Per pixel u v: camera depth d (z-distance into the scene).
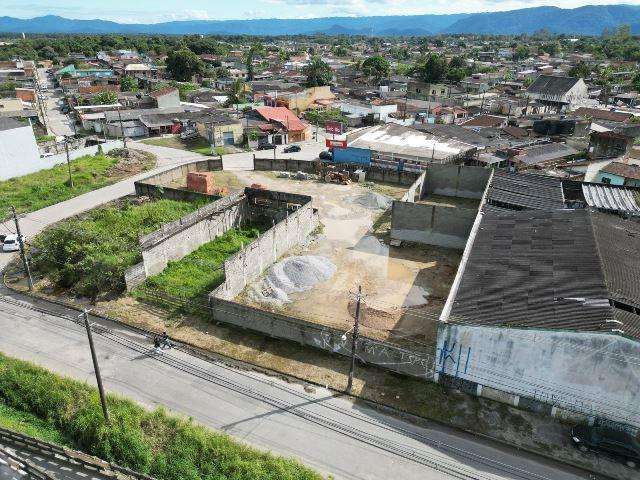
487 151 67.69
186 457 20.52
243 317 29.92
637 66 187.00
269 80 140.12
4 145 58.19
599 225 33.69
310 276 36.50
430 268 39.09
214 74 151.75
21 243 33.50
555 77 118.81
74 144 74.62
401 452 21.73
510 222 36.09
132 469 20.25
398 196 57.06
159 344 28.41
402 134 72.56
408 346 29.14
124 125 82.12
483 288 27.28
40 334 29.64
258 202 47.31
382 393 25.39
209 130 77.44
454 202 55.88
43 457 20.77
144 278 35.31
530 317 23.67
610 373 22.05
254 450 21.09
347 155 66.81
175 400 24.53
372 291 35.41
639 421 22.27
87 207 50.97
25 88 117.19
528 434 22.98
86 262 33.94
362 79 153.00
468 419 23.83
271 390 25.41
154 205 47.38
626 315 22.95
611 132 67.94
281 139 81.44
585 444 21.89
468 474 20.73
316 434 22.70
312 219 45.62
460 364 25.05
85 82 125.12
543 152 66.88
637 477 20.88
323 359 27.88
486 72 177.12
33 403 23.53
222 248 41.28
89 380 25.72
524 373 23.77
